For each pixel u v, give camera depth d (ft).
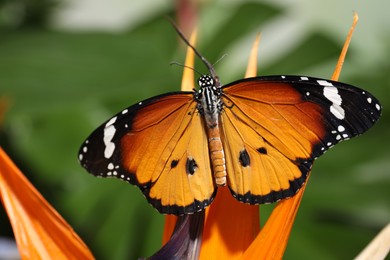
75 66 2.27
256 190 1.64
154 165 1.64
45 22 2.46
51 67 2.27
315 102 1.63
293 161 1.63
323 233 2.23
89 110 2.30
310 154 1.63
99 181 2.29
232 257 1.69
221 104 1.65
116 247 2.26
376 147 2.27
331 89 1.62
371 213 2.24
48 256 1.65
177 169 1.65
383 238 1.62
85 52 2.29
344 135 1.62
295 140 1.63
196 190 1.65
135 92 2.26
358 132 1.62
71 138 2.30
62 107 2.21
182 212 1.65
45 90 2.24
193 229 1.65
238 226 1.69
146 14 2.81
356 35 3.07
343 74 2.35
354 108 1.61
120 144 1.63
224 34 2.35
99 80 2.26
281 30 3.06
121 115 1.63
